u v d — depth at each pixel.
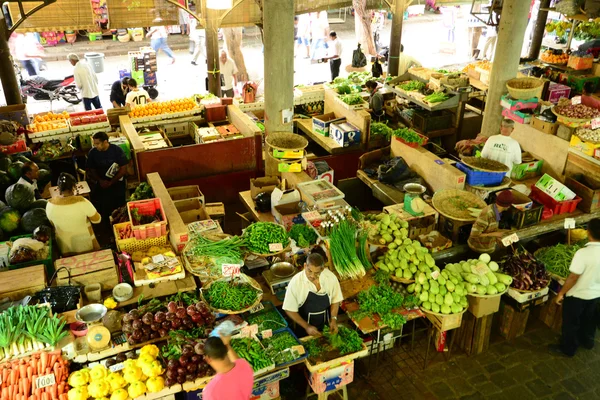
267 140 7.98
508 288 6.35
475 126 11.70
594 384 6.20
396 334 6.21
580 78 13.30
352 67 15.81
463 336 6.57
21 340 4.89
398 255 6.39
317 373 5.24
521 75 13.11
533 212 7.04
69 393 4.64
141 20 10.94
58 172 9.64
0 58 9.41
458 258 6.99
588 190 7.46
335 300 5.63
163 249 6.22
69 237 6.32
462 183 7.62
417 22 25.53
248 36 21.52
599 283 6.06
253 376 4.59
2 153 8.49
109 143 8.02
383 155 9.43
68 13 10.29
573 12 12.03
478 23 19.22
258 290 5.61
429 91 11.58
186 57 19.05
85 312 5.18
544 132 8.43
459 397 5.98
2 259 6.13
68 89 14.41
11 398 4.56
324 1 12.75
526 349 6.68
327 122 11.05
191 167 9.56
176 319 5.13
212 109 11.05
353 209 7.05
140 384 4.71
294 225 6.67
